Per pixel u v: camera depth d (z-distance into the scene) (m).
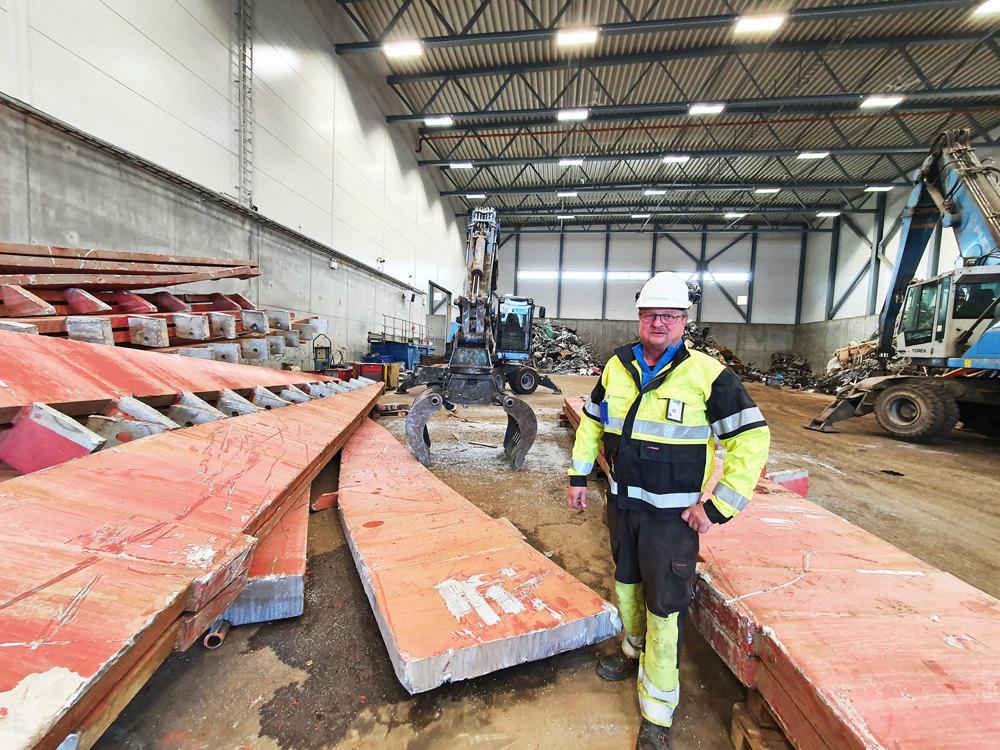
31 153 4.07
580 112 10.84
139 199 5.15
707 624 1.63
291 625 1.93
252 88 6.95
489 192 16.86
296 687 1.60
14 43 3.87
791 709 1.19
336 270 9.92
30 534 1.08
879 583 1.63
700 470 1.37
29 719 0.67
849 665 1.16
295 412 3.46
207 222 6.18
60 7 4.22
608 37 9.40
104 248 4.77
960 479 4.66
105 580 1.00
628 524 1.51
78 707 0.72
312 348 9.07
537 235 22.55
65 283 3.21
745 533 2.07
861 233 17.12
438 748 1.39
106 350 2.52
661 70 10.39
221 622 1.77
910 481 4.56
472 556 2.07
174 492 1.55
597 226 22.12
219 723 1.44
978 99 10.55
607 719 1.52
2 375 1.69
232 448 2.18
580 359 19.42
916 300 6.96
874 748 0.91
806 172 15.50
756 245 21.02
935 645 1.26
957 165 6.22
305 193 8.53
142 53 5.08
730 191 17.39
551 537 2.98
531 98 11.96
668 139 13.73
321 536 2.81
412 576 1.86
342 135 9.86
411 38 9.72
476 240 4.92
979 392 6.23
